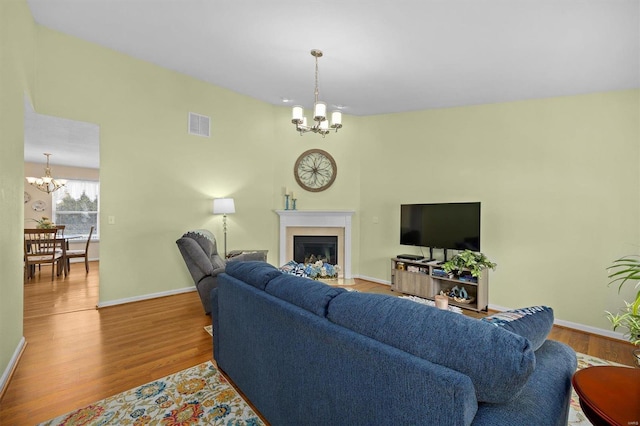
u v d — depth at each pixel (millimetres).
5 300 2027
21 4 2441
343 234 5047
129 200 3662
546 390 1015
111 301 3559
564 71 2914
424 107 4305
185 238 3338
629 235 2967
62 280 4867
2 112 1953
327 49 3064
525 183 3525
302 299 1396
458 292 3809
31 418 1673
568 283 3262
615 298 3020
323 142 5047
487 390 829
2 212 1964
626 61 2672
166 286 4000
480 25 2465
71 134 4047
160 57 3566
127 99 3611
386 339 1020
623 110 3006
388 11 2432
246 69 3668
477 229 3621
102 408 1760
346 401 1127
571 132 3260
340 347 1131
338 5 2416
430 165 4309
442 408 829
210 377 2088
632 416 945
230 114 4531
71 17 2859
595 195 3123
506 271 3643
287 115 5031
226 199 4133
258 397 1692
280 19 2650
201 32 2951
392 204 4691
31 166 6520
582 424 1706
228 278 1988
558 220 3320
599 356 2564
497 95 3600
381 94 3994
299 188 5043
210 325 3010
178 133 4047
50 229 4914
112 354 2400
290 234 5102
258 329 1641
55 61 3117
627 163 2977
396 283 4266
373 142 4895
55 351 2436
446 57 2986
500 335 860
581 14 2195
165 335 2768
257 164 4848
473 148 3932
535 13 2248
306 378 1322
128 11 2707
